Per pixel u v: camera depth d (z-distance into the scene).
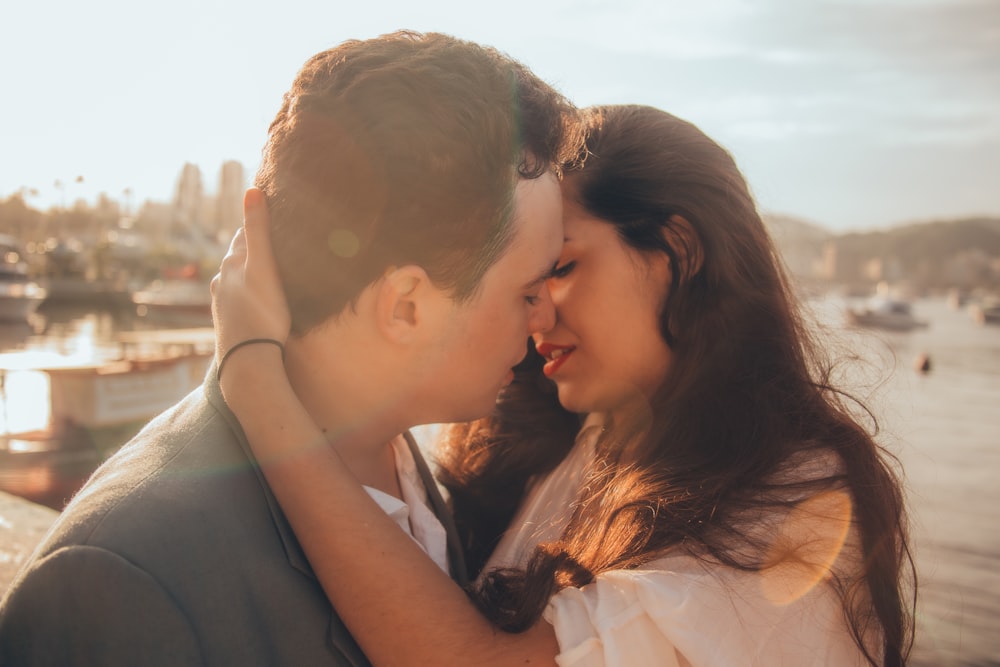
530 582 1.17
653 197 1.43
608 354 1.50
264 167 1.20
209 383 1.18
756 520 1.19
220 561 1.01
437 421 1.32
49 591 0.91
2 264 34.34
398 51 1.14
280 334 1.14
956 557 9.38
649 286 1.47
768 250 1.50
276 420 1.09
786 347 1.46
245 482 1.08
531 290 1.30
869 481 1.27
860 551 1.23
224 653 1.00
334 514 1.09
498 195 1.16
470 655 1.10
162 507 0.98
